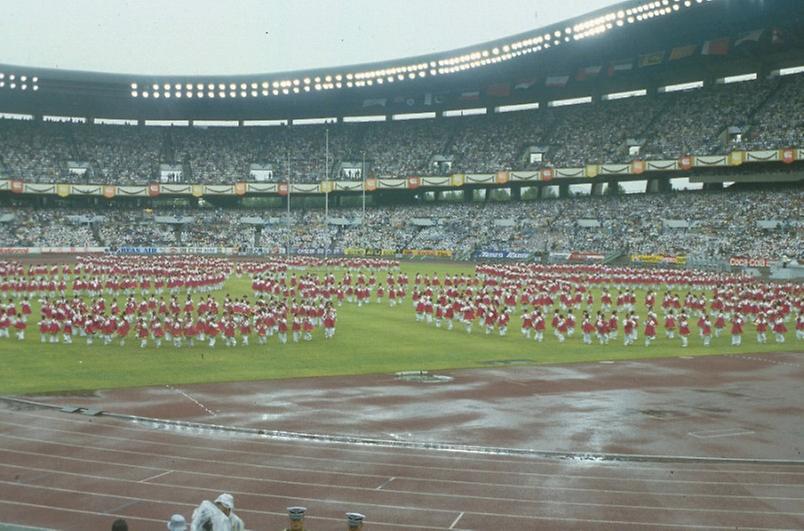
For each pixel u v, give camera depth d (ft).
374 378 99.66
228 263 270.05
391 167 359.05
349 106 383.45
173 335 124.67
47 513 51.83
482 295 157.48
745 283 200.23
